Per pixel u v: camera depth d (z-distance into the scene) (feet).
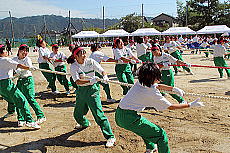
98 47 23.34
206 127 17.71
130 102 11.81
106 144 15.15
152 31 108.27
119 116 12.27
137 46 36.83
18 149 15.14
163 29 206.69
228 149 14.40
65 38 174.81
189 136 16.26
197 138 15.94
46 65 27.99
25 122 19.04
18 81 18.71
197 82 33.58
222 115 20.04
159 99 11.35
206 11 173.37
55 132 17.54
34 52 107.04
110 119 19.89
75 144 15.61
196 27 179.73
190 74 40.42
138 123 11.98
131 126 12.07
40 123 18.94
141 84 11.47
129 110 11.98
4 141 16.24
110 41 162.71
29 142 16.05
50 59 27.20
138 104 11.77
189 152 14.21
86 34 116.67
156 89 11.46
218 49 35.17
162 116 20.21
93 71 16.26
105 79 15.52
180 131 17.12
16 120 20.11
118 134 16.87
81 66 15.74
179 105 11.30
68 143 15.76
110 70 49.11
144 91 11.44
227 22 167.43
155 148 13.75
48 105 24.39
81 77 15.74
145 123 12.05
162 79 22.26
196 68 47.34
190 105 11.24
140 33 108.99
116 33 113.39
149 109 22.09
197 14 189.47
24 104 17.79
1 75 17.26
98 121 15.62
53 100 26.30
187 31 103.71
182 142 15.47
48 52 28.04
